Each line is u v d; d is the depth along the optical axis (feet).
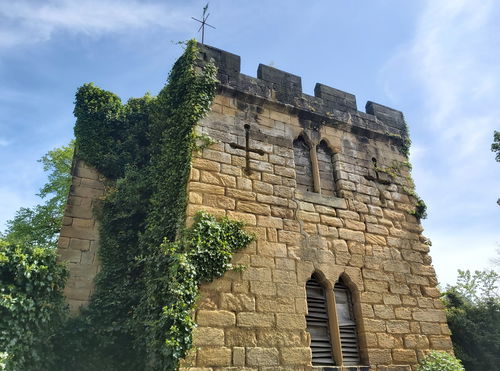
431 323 35.78
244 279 28.89
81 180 40.60
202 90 35.14
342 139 41.16
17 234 75.00
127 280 35.32
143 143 44.06
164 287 27.68
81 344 31.73
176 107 37.35
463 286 69.05
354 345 31.86
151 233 33.45
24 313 28.76
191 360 24.52
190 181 30.66
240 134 35.06
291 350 28.12
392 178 42.29
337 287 33.53
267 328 28.02
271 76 39.70
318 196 36.11
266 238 31.35
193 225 29.01
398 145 44.98
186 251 27.61
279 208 33.30
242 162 33.78
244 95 36.96
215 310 26.86
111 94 46.16
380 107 45.93
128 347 32.30
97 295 34.81
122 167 42.04
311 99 41.11
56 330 30.96
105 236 37.81
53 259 31.83
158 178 36.65
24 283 29.63
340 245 34.71
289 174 35.53
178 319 24.98
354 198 38.24
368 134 43.19
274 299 29.27
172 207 32.17
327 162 39.60
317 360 29.73
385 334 32.91
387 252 37.09
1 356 26.23
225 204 31.12
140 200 38.09
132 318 32.40
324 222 34.96
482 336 51.31
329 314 31.86
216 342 25.86
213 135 33.65
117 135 44.47
